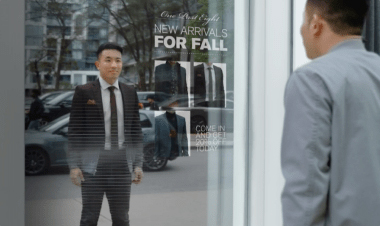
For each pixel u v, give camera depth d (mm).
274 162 3311
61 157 2887
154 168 3100
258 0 3281
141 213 3074
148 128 3078
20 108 2578
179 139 3156
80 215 2938
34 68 2812
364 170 1322
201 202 3223
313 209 1277
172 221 3150
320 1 1531
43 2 2818
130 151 3037
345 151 1327
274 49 3312
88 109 2934
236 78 3293
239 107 3301
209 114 3234
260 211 3305
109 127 2984
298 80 1367
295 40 3287
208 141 3234
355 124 1335
